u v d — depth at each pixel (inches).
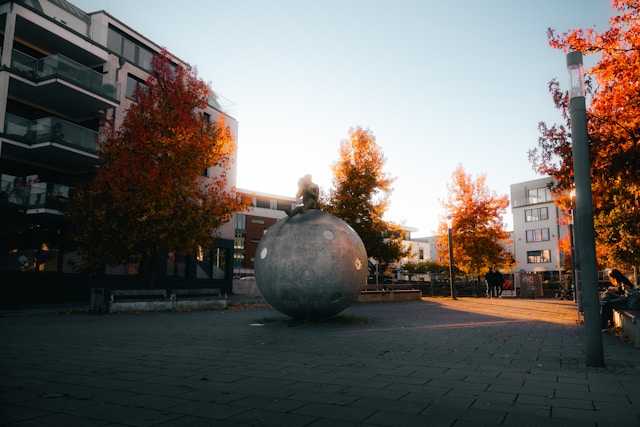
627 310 345.1
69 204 781.3
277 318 489.1
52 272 837.2
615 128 398.9
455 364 224.8
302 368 215.2
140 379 191.2
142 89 800.3
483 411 142.6
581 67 236.1
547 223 2304.4
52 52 946.7
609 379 188.9
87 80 924.6
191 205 739.4
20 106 922.1
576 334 347.6
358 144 1039.0
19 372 206.7
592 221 225.3
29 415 138.3
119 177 690.8
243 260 2085.4
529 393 165.5
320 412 141.7
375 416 137.3
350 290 409.1
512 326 405.7
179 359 241.3
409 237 2883.9
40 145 834.2
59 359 241.8
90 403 152.5
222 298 672.4
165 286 1009.5
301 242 399.5
